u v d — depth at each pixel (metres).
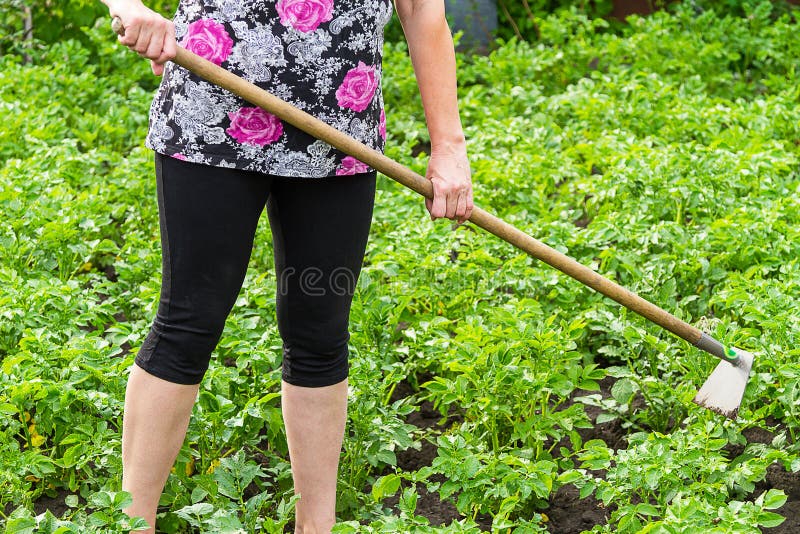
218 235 3.20
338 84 3.23
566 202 7.22
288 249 3.38
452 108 3.45
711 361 4.68
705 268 5.57
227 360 5.24
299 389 3.53
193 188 3.16
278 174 3.19
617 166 7.07
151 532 3.46
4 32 10.10
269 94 3.08
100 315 5.45
